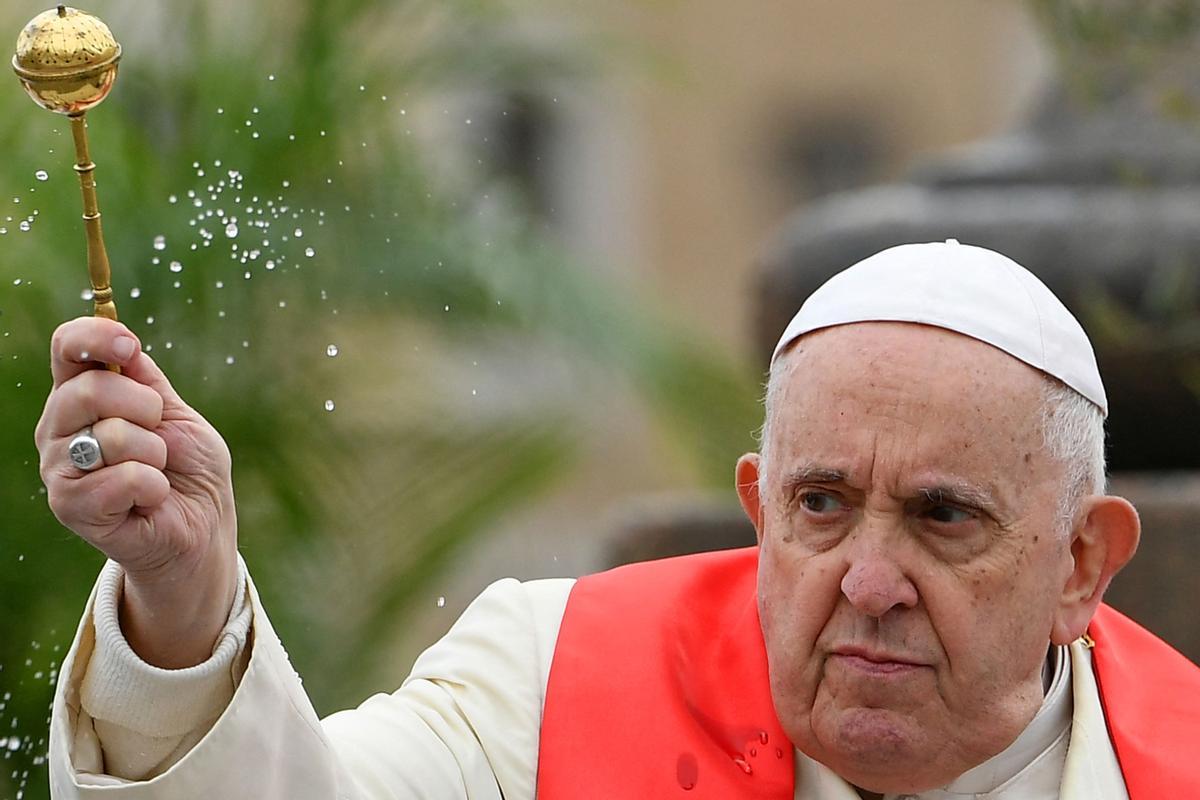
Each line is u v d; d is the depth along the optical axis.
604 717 8.64
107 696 7.04
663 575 9.27
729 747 8.62
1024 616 7.97
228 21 17.09
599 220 44.09
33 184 15.34
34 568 14.67
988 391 7.92
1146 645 9.27
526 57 18.59
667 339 17.58
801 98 46.72
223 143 16.33
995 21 46.28
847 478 7.86
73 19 6.67
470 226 17.06
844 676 7.90
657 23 45.84
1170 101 14.95
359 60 17.36
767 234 46.62
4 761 14.14
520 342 17.30
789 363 8.25
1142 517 14.03
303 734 7.36
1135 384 14.98
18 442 14.73
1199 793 8.64
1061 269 15.12
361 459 16.56
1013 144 16.45
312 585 16.11
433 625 19.66
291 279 15.92
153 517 6.79
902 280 8.16
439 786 8.28
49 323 14.98
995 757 8.51
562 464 17.55
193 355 15.58
